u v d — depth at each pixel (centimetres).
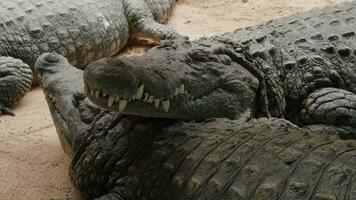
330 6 506
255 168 257
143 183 298
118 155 317
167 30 614
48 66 397
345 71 421
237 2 738
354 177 230
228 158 271
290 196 234
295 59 416
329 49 425
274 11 701
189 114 328
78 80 382
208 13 708
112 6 609
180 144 297
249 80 372
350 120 389
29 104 492
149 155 304
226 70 356
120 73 277
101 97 285
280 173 248
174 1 718
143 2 641
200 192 266
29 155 395
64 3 566
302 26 452
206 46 363
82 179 336
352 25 450
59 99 372
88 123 344
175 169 285
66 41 550
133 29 638
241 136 288
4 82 471
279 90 402
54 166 381
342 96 398
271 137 281
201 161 278
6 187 354
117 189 310
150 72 295
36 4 552
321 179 235
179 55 333
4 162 384
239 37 421
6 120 457
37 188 355
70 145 358
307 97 411
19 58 524
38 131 435
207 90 338
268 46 412
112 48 605
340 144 266
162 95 297
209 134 299
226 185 259
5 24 521
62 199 330
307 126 399
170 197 281
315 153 254
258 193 245
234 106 357
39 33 534
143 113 299
